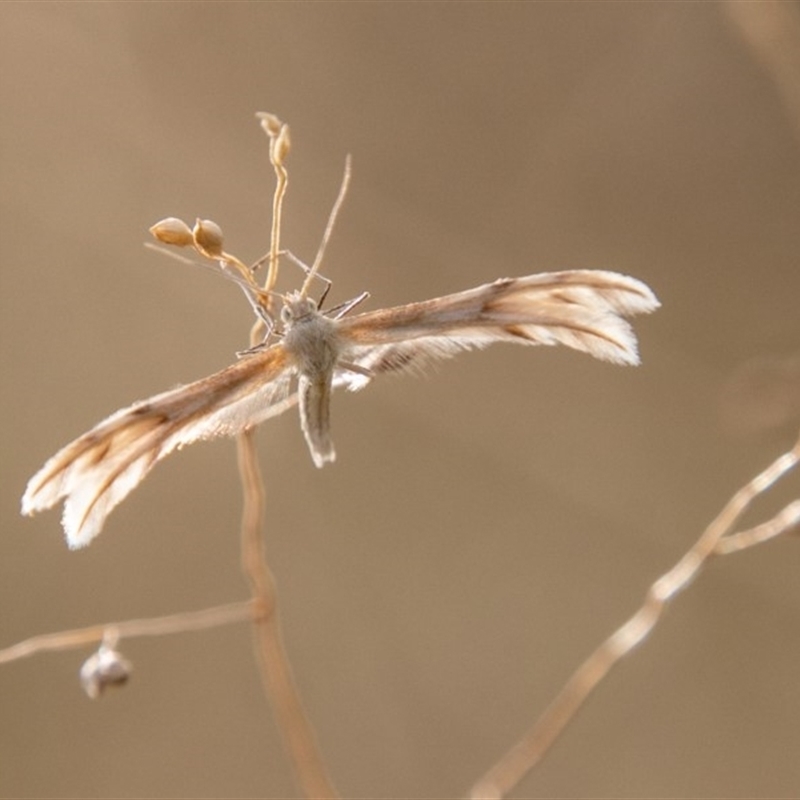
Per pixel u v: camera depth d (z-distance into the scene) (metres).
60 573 0.21
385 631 0.21
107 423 0.13
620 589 0.21
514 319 0.13
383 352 0.14
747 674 0.21
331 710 0.21
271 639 0.14
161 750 0.20
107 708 0.21
